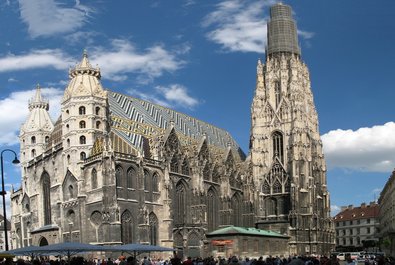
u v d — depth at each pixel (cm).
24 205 15612
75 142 13462
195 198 15262
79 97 13625
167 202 13900
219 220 16750
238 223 17812
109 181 12394
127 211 12838
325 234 18788
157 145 14375
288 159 18475
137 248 7338
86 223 12812
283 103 18938
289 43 19725
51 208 14025
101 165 12550
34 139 16988
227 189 16900
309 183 18150
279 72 19325
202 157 16288
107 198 12325
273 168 18725
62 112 13962
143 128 15288
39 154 16362
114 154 12681
